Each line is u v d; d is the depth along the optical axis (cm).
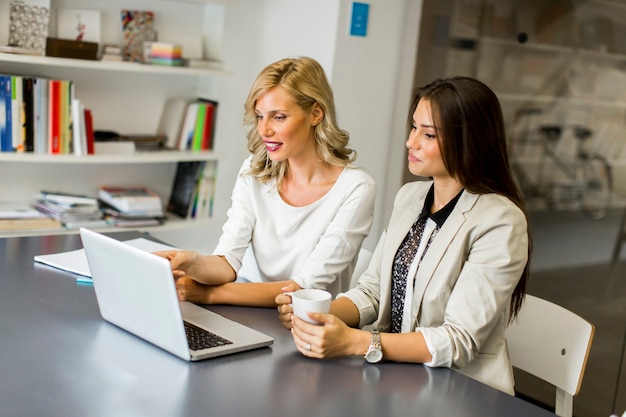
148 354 165
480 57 364
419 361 173
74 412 136
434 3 376
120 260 167
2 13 329
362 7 368
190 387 150
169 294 158
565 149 338
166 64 368
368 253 240
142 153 371
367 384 159
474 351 176
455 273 185
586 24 324
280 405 145
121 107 387
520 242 180
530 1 343
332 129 223
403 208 208
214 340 173
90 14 359
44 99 339
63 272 220
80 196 370
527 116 352
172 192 409
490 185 184
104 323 183
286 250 229
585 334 186
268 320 195
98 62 343
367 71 381
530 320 203
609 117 320
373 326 214
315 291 176
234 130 420
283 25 396
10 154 331
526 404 156
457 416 148
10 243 245
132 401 142
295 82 212
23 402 138
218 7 389
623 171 315
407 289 193
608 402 327
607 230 323
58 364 156
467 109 175
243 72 417
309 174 229
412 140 183
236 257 225
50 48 334
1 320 179
